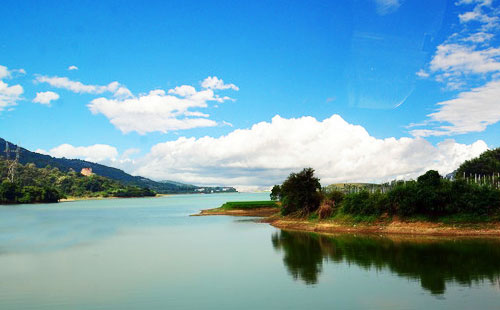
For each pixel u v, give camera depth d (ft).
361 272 97.14
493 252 114.62
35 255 136.87
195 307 71.97
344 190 258.98
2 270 110.22
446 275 89.51
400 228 174.40
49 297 81.00
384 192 212.23
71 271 107.45
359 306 69.92
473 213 161.68
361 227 190.29
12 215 406.00
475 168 320.70
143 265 114.42
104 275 101.35
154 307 72.59
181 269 107.34
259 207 402.11
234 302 74.59
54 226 264.93
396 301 71.77
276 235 191.01
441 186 172.96
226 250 141.59
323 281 89.45
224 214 380.78
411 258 111.45
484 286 79.30
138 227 250.37
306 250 136.98
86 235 203.82
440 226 163.94
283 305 71.92
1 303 77.10
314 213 232.94
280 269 104.78
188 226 253.03
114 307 73.36
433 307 67.46
